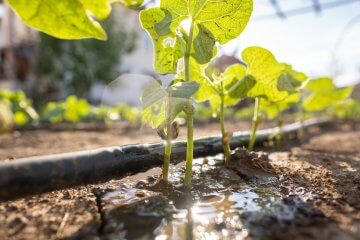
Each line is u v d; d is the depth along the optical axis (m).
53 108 1.21
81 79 2.55
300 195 0.18
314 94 0.57
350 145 0.44
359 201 0.17
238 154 0.24
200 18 0.19
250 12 0.19
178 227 0.14
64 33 0.17
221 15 0.19
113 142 0.55
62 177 0.16
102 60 2.58
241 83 0.24
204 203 0.17
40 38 2.41
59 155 0.17
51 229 0.14
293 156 0.33
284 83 0.24
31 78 2.66
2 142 0.58
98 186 0.20
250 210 0.16
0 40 2.68
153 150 0.22
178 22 0.19
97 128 0.94
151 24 0.19
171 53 0.20
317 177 0.22
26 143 0.56
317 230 0.14
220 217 0.15
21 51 2.62
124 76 0.20
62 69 2.54
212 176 0.22
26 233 0.14
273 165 0.26
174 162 0.23
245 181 0.21
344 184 0.20
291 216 0.15
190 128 0.19
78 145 0.51
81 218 0.16
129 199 0.18
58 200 0.18
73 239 0.14
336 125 0.94
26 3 0.16
